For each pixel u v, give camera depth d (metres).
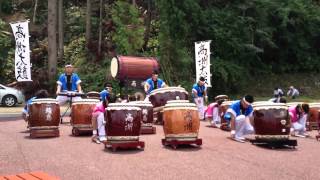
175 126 8.64
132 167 6.98
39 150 8.37
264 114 9.05
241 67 29.72
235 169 6.96
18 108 20.14
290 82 33.00
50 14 24.02
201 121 14.45
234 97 29.50
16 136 10.28
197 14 28.19
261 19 31.22
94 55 28.92
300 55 34.38
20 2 36.00
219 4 31.03
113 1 33.72
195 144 9.08
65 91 12.40
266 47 33.69
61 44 28.83
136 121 8.41
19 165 7.01
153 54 26.66
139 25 26.58
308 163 7.57
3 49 27.61
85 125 10.34
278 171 6.89
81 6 35.91
